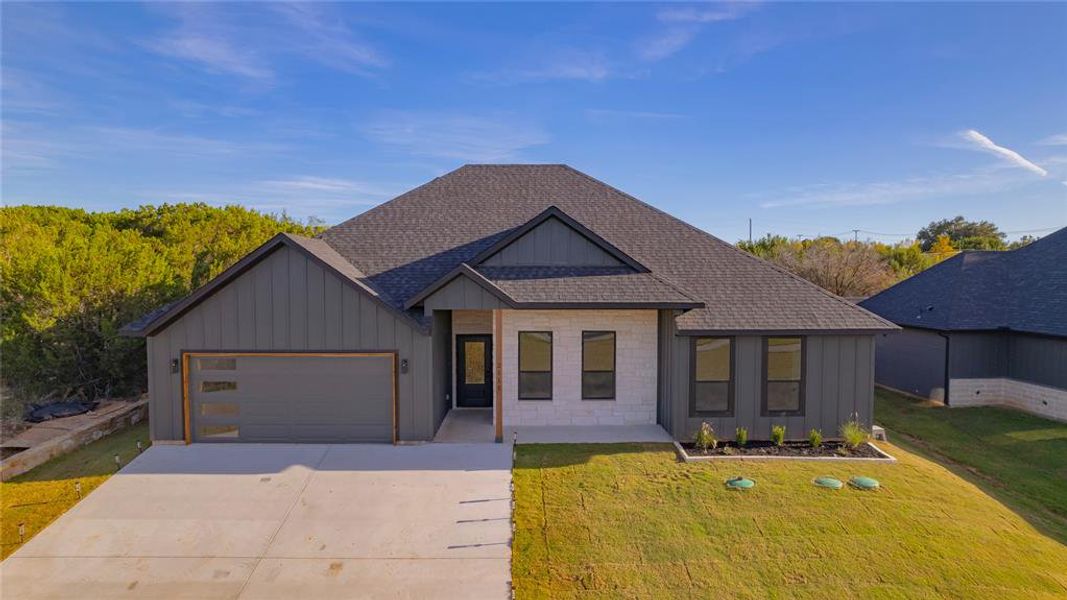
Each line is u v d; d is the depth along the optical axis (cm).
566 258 1455
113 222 4103
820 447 1307
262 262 1294
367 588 788
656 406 1470
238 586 794
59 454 1309
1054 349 1705
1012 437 1514
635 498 1033
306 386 1311
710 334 1305
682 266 1554
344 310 1293
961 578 805
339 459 1216
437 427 1409
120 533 928
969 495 1070
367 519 968
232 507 1010
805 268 4069
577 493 1054
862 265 3959
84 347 1786
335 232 1695
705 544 883
